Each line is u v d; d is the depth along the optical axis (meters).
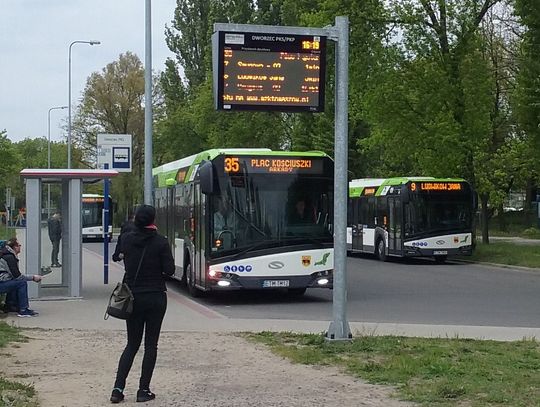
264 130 48.47
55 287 18.03
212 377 8.98
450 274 26.27
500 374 8.97
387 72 32.88
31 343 11.45
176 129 55.81
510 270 28.23
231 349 10.89
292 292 19.91
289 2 47.59
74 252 17.47
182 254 20.31
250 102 11.06
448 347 10.93
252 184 17.19
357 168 54.75
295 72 11.20
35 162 89.06
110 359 10.21
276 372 9.26
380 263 32.47
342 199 11.27
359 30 32.56
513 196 68.88
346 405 7.55
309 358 10.06
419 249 31.05
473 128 32.47
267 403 7.64
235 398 7.88
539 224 53.53
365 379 8.81
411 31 32.81
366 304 17.44
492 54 39.53
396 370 9.23
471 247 31.36
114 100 65.56
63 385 8.59
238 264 16.98
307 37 11.19
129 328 7.81
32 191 17.14
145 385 7.81
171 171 22.80
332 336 11.40
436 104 32.53
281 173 17.33
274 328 13.20
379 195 34.34
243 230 17.09
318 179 17.48
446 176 32.97
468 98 32.38
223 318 14.78
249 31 11.01
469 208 31.55
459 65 32.50
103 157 21.81
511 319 14.89
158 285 7.73
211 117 49.31
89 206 54.06
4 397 7.70
